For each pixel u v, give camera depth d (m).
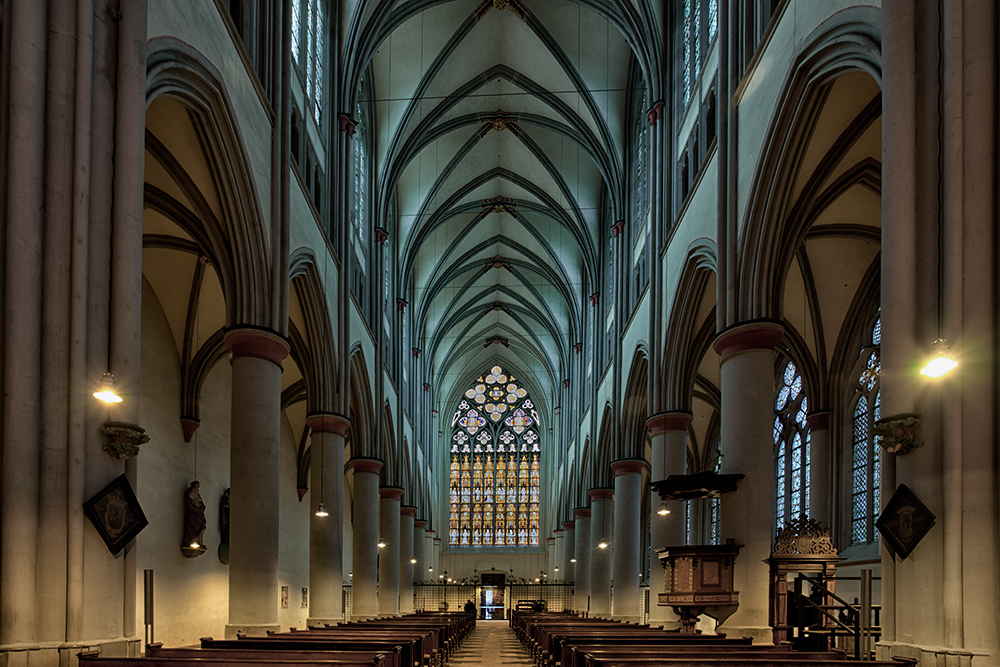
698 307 19.39
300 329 21.06
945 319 7.95
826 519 21.61
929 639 7.69
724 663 8.28
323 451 20.75
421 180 34.81
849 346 21.73
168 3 10.88
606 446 33.00
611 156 29.00
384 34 24.47
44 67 8.06
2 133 7.80
